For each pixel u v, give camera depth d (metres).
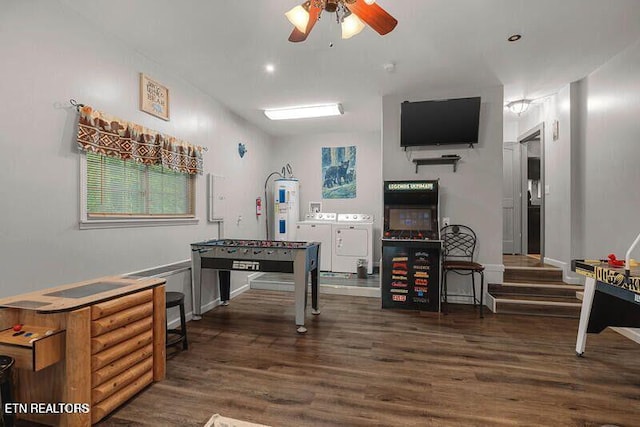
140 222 3.23
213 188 4.42
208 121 4.37
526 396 2.18
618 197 3.37
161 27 2.78
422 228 4.19
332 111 4.96
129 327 2.17
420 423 1.91
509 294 4.18
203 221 4.28
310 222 5.93
